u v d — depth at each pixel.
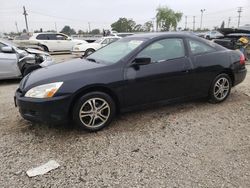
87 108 3.77
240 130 3.90
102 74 3.80
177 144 3.48
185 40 4.58
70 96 3.57
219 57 4.86
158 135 3.75
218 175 2.80
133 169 2.94
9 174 2.87
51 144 3.53
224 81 5.03
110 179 2.77
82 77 3.69
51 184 2.70
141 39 4.40
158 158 3.15
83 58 4.88
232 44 10.26
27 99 3.61
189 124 4.12
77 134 3.81
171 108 4.81
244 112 4.62
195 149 3.34
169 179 2.75
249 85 6.61
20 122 4.29
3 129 4.02
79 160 3.13
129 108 4.11
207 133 3.80
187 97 4.66
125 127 4.03
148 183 2.69
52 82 3.60
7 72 7.36
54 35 20.03
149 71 4.10
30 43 19.42
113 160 3.12
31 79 3.90
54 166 3.00
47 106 3.51
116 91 3.89
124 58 4.04
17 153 3.31
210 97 4.97
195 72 4.56
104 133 3.83
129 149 3.37
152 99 4.25
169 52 4.37
